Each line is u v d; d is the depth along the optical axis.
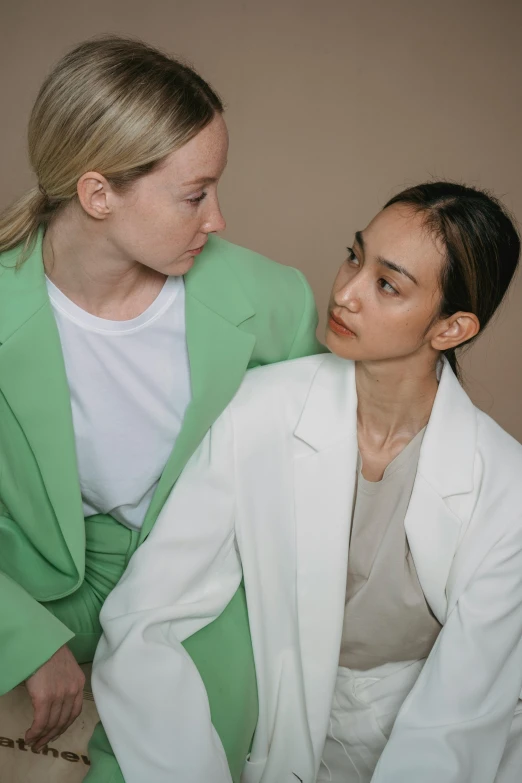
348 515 1.58
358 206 3.54
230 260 1.73
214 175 1.46
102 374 1.62
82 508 1.65
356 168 3.56
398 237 1.44
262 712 1.61
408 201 1.46
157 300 1.63
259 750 1.63
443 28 3.61
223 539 1.59
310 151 3.56
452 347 1.55
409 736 1.48
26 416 1.56
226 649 1.60
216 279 1.68
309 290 1.83
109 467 1.68
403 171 3.56
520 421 3.30
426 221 1.44
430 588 1.58
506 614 1.54
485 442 1.59
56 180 1.47
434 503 1.56
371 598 1.62
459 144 3.59
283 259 3.51
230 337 1.65
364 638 1.64
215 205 1.51
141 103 1.39
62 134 1.43
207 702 1.48
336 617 1.59
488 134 3.61
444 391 1.60
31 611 1.55
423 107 3.60
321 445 1.59
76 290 1.58
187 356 1.66
